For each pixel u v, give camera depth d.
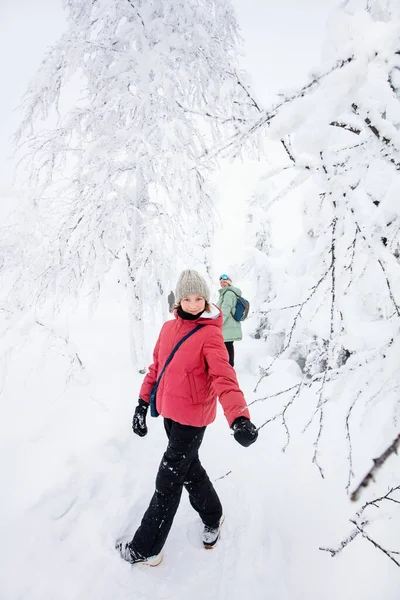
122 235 3.75
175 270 4.12
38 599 1.41
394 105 0.98
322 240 1.42
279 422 2.98
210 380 1.58
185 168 3.14
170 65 3.51
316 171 1.08
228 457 2.53
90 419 2.60
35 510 1.74
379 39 0.90
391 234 1.17
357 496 0.98
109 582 1.53
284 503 2.02
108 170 3.55
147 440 2.62
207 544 1.76
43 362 2.87
